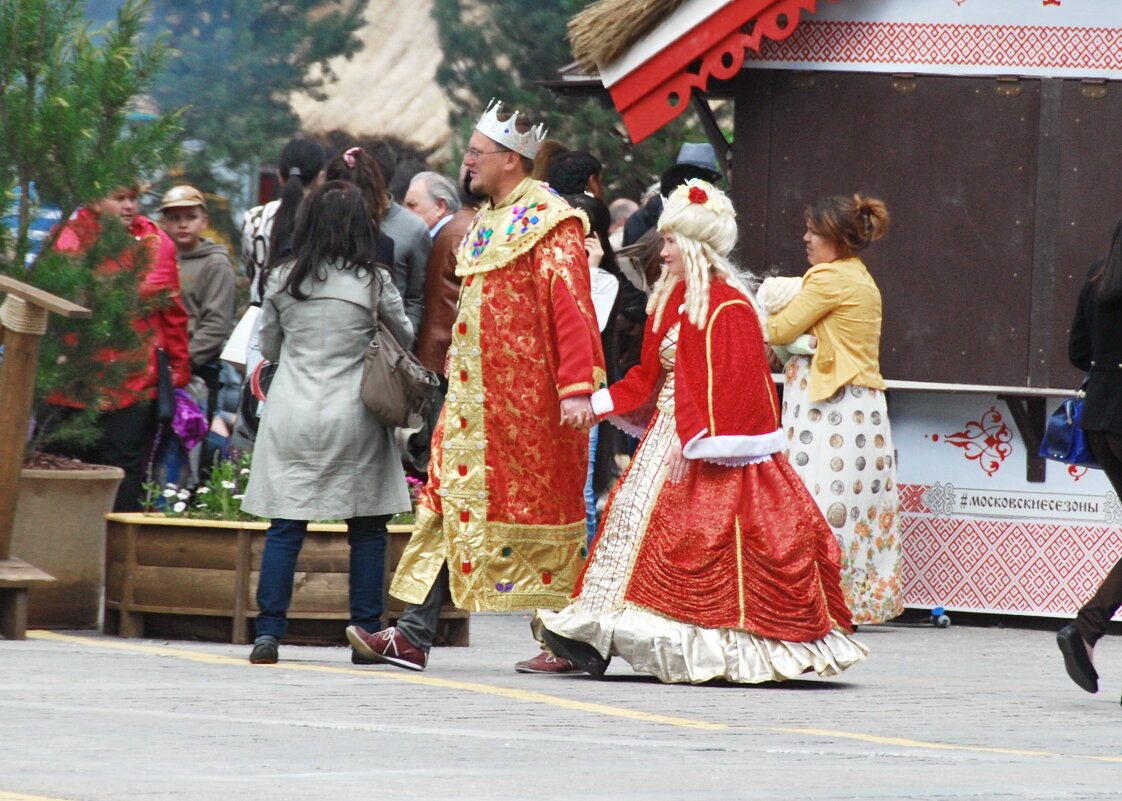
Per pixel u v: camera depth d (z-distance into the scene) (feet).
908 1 85.20
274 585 62.69
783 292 81.41
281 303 64.18
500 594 60.64
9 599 68.74
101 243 75.82
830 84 85.61
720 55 83.05
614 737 46.52
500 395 60.59
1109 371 58.59
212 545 70.44
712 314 59.67
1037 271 84.84
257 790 35.91
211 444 94.94
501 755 42.42
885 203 85.56
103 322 75.00
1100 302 58.03
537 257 60.18
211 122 158.51
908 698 58.23
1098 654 77.00
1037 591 86.69
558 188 84.23
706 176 89.92
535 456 60.70
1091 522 86.28
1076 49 84.79
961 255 85.25
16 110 74.49
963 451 87.04
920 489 87.30
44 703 49.96
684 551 59.67
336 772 38.96
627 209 123.75
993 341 85.20
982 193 85.20
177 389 84.84
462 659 68.18
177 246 92.84
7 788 35.68
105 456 81.35
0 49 74.79
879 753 44.62
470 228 61.93
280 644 70.49
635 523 60.39
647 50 83.46
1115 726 53.06
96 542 74.84
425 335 82.53
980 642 80.84
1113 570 57.82
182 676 57.77
